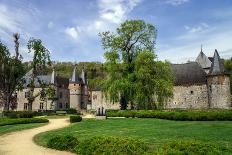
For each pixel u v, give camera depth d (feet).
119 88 132.26
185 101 199.62
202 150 34.19
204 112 95.40
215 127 69.46
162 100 133.08
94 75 403.95
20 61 157.17
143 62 133.69
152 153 33.96
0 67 152.87
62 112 191.01
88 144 43.16
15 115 126.00
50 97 182.09
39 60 155.12
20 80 163.43
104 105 254.47
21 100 262.26
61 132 73.77
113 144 40.27
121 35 146.72
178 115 98.37
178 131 64.54
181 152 33.53
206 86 193.77
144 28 145.89
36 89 256.73
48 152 44.88
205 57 234.99
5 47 154.10
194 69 205.05
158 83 128.77
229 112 91.45
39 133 73.51
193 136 55.93
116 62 140.26
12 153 44.09
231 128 66.39
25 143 55.67
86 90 286.87
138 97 129.39
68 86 285.84
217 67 189.47
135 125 83.51
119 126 82.48
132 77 133.90
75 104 275.39
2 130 81.25
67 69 458.50
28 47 154.10
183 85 201.57
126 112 123.75
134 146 38.96
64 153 44.06
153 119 104.73
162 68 135.44
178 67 212.64
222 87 185.16
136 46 146.92
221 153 35.37
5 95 156.25
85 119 120.57
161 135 59.16
